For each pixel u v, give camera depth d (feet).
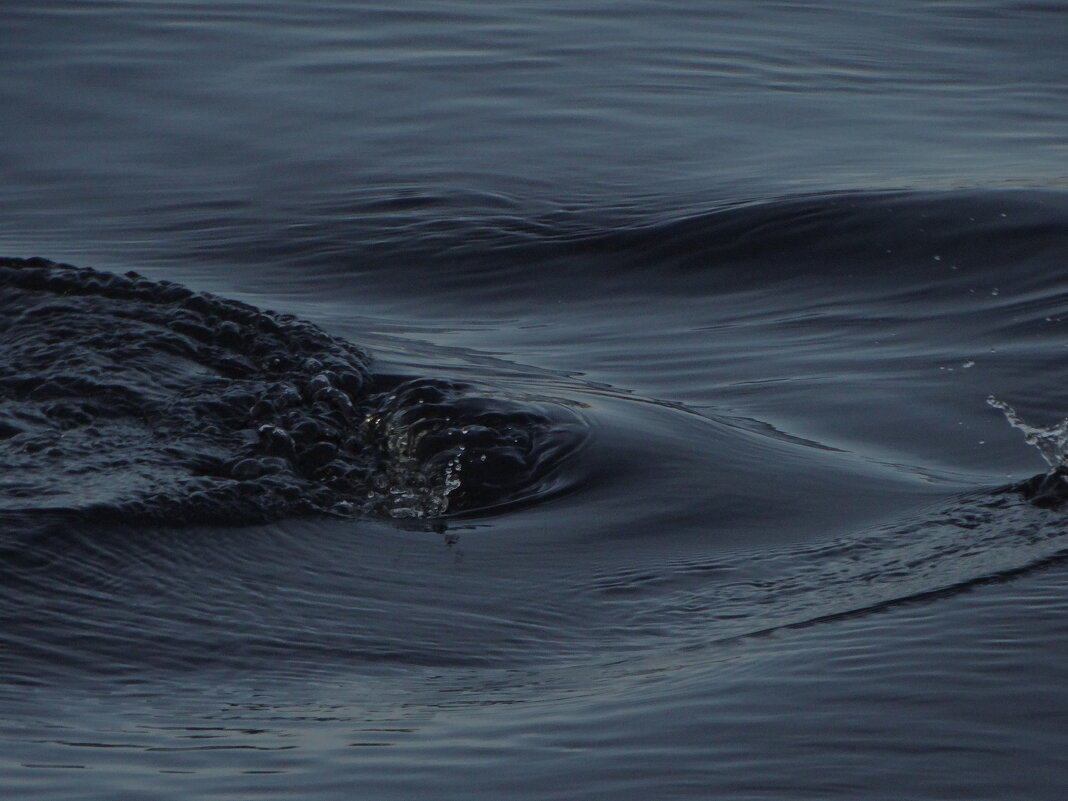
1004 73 155.22
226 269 101.04
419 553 56.44
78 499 57.47
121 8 161.48
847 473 64.39
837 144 128.57
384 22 163.32
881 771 38.73
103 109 135.64
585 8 172.76
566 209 111.75
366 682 45.85
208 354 74.08
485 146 127.03
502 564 55.42
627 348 86.43
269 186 118.21
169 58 148.36
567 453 64.80
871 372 80.12
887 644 46.47
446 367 78.13
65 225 109.81
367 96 140.05
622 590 53.16
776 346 85.92
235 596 51.93
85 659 46.68
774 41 163.63
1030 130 134.31
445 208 111.96
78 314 77.10
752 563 55.06
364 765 39.32
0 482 59.11
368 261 102.68
